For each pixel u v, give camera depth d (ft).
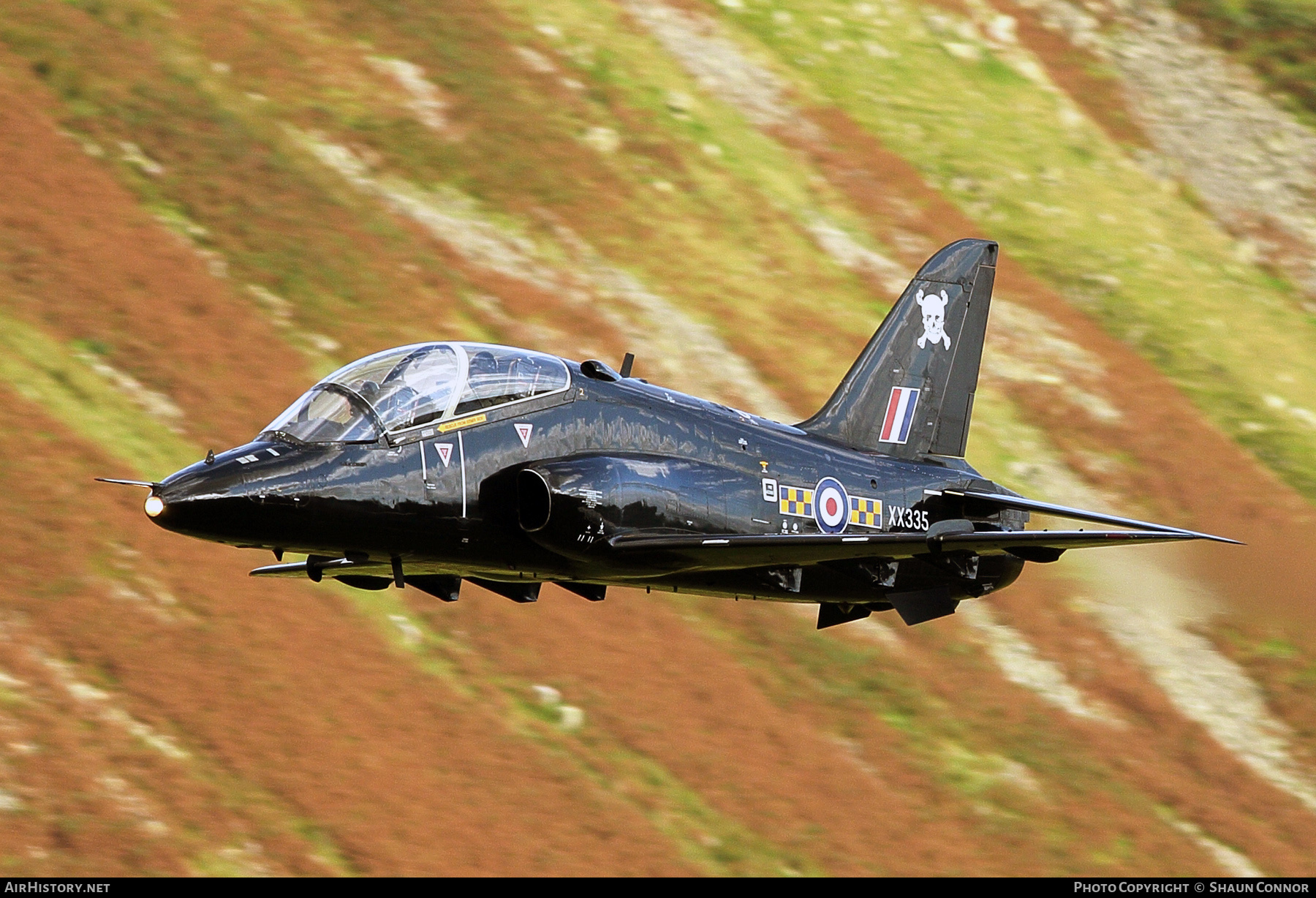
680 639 229.86
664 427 148.87
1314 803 263.08
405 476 132.77
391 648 201.77
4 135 247.91
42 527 186.80
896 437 177.17
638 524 140.15
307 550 132.77
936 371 181.47
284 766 175.01
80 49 277.03
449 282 278.05
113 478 200.64
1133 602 295.28
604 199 321.93
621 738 208.23
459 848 176.04
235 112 288.92
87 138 261.24
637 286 304.30
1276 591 311.68
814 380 303.27
